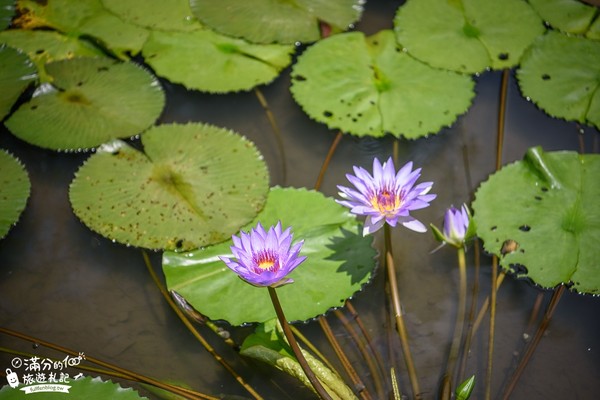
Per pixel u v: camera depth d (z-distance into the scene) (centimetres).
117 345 211
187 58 281
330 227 229
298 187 250
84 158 258
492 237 229
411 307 220
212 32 291
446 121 259
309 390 199
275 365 198
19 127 256
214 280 215
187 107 277
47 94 268
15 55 278
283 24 293
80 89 269
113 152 249
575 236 225
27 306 221
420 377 202
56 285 226
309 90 269
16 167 246
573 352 208
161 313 219
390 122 258
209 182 240
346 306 220
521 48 285
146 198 234
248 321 205
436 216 243
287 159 260
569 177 238
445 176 254
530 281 224
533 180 241
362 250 224
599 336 212
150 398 198
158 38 288
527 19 295
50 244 236
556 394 198
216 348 210
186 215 229
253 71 278
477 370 204
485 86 283
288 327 185
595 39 288
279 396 199
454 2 300
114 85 272
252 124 271
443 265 231
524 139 265
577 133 267
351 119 259
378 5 310
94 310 220
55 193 249
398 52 283
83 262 232
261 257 180
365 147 264
